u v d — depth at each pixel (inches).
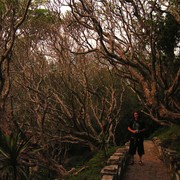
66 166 999.0
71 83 802.8
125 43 495.5
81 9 489.4
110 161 455.2
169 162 478.6
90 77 988.6
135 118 527.5
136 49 519.2
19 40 751.7
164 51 602.9
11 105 626.2
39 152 642.8
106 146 765.3
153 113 565.6
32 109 780.6
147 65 442.0
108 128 801.6
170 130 901.2
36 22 727.7
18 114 785.6
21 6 522.9
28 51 758.5
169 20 556.7
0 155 460.4
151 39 381.4
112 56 392.8
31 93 781.9
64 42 743.7
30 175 660.7
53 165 640.4
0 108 558.3
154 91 367.2
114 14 506.3
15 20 506.0
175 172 399.2
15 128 603.8
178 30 567.5
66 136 781.9
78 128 787.4
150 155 671.1
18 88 832.9
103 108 812.6
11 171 464.8
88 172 522.0
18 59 745.6
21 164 508.7
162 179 455.5
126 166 543.2
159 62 414.6
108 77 1019.3
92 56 948.0
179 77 366.6
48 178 714.8
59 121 789.2
